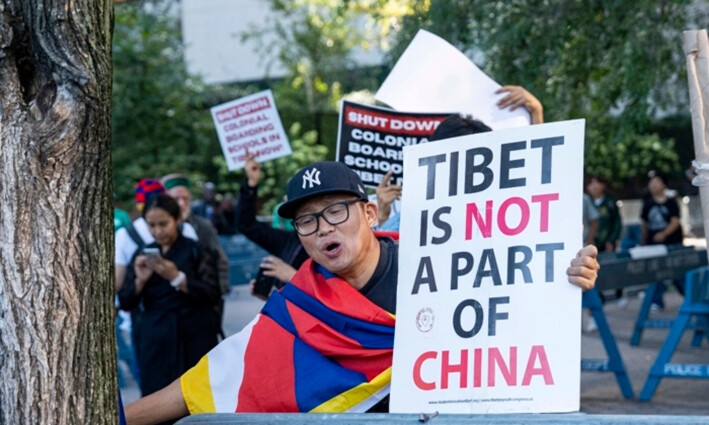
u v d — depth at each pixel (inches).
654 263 415.8
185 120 745.0
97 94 120.6
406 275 135.9
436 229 135.2
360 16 1066.1
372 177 234.8
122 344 405.7
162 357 262.4
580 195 127.6
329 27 1011.3
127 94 708.7
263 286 247.8
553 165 129.6
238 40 1243.2
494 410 125.8
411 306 134.5
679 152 972.6
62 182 119.2
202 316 265.6
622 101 366.3
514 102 221.6
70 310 118.9
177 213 269.1
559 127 130.3
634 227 678.5
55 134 118.4
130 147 710.5
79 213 120.4
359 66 1060.5
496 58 337.7
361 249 146.7
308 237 145.9
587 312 566.9
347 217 145.0
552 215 128.3
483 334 128.6
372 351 144.6
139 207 349.4
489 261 130.4
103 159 123.1
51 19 117.8
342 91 1055.6
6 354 117.3
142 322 264.7
